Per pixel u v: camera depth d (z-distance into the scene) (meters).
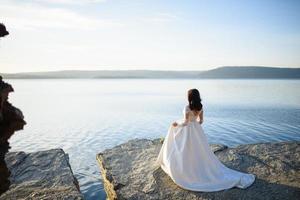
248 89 111.31
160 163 5.96
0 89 2.59
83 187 11.37
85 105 51.06
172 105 49.41
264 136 21.45
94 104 53.03
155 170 5.86
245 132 23.06
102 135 22.78
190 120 5.29
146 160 6.46
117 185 5.28
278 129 24.31
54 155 7.33
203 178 5.09
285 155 6.46
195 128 5.27
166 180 5.41
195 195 4.79
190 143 5.22
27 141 20.61
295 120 29.47
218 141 19.81
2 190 2.96
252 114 34.69
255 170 5.72
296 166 5.83
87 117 34.41
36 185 5.47
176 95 79.50
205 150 5.25
